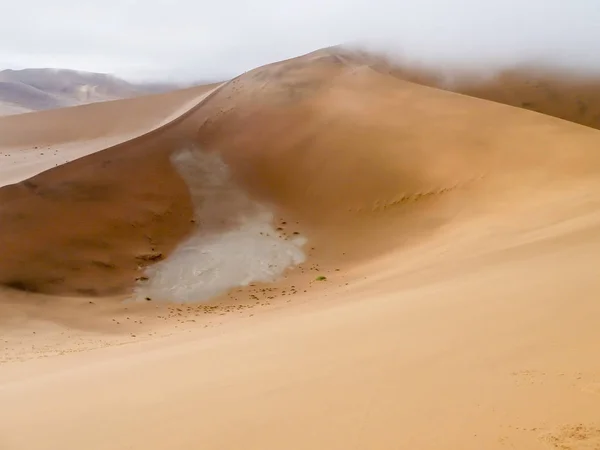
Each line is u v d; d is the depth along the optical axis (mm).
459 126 27781
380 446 3645
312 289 17062
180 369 7320
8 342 13312
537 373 4418
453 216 20328
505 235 15469
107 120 46781
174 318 15766
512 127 26938
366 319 8391
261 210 24734
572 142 24109
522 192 20391
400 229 21047
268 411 4738
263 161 28156
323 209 24391
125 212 22266
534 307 6719
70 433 5133
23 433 5383
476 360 5082
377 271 16938
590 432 3271
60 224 20297
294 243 21875
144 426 4961
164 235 21938
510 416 3697
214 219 23688
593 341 4922
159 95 53344
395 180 24500
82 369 8984
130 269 19391
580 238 12211
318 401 4754
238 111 32719
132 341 12906
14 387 8023
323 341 7344
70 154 33625
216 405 5195
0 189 21188
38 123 46031
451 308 7777
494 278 9656
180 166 27312
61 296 17125
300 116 31219
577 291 7086
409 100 32062
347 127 29297
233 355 7633
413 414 4074
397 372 5172
